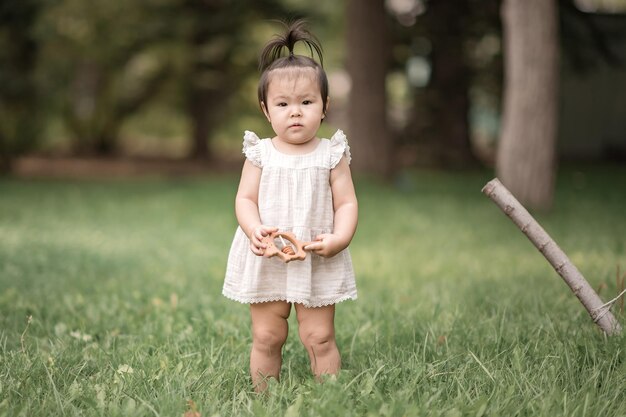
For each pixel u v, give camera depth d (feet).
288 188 9.70
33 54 50.88
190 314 14.85
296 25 10.30
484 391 9.64
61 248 24.58
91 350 11.92
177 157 75.36
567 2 46.75
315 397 9.30
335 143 9.93
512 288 16.90
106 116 74.18
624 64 63.72
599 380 9.92
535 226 11.26
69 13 57.21
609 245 23.98
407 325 13.20
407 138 65.10
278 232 9.28
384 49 48.91
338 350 11.20
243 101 70.90
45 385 10.16
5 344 11.76
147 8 62.13
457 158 63.77
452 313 14.07
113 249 25.05
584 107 71.20
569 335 11.78
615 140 71.15
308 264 9.52
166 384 9.75
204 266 21.71
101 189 45.88
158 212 35.68
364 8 48.29
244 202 9.80
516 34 33.58
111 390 9.80
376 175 48.67
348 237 9.57
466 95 63.52
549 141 33.81
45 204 38.01
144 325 13.89
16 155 53.42
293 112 9.62
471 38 57.41
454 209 35.91
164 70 68.59
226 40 62.75
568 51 51.42
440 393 9.41
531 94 33.50
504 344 11.66
